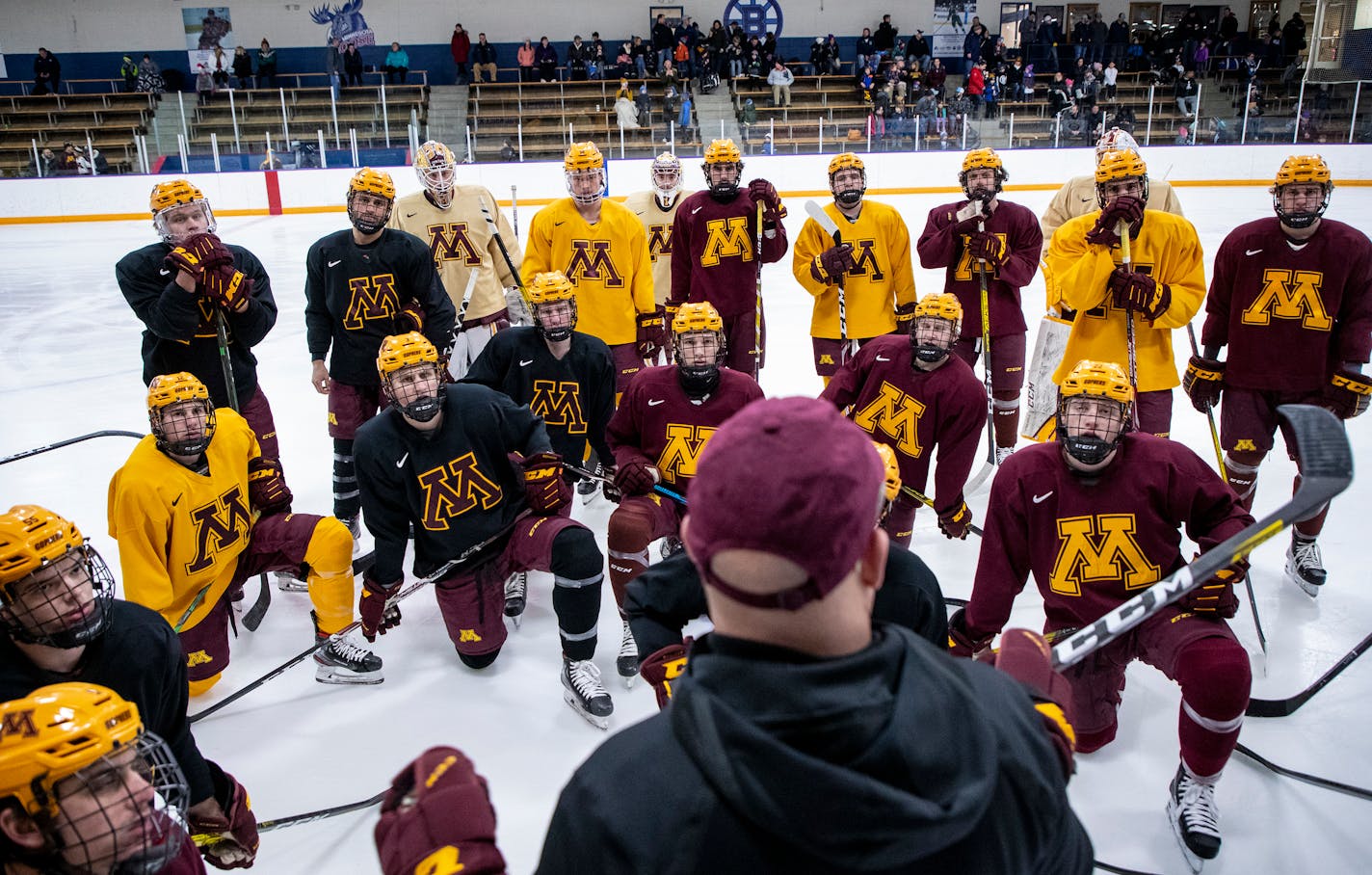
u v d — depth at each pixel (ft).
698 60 74.38
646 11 79.25
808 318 28.04
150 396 8.84
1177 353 23.71
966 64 75.77
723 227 15.90
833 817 2.50
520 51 73.82
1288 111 56.65
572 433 12.88
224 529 9.54
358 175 12.75
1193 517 8.05
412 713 9.54
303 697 9.89
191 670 9.57
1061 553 8.35
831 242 15.60
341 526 9.87
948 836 2.58
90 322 29.14
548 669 10.35
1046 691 4.00
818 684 2.65
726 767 2.56
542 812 7.97
